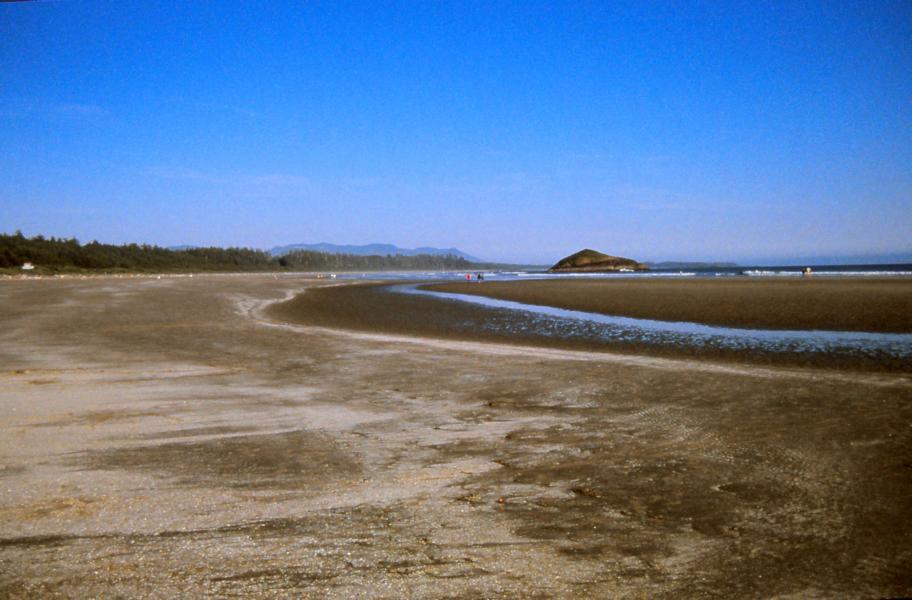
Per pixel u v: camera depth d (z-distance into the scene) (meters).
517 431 6.54
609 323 20.00
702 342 15.22
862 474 5.05
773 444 5.95
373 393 8.62
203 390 8.80
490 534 3.88
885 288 32.38
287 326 18.59
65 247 101.00
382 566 3.43
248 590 3.15
